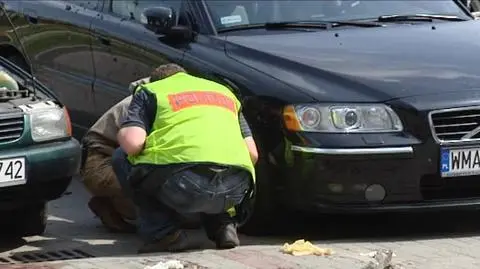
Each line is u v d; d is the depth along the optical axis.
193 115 6.02
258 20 7.58
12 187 6.22
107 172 6.87
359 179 6.23
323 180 6.23
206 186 5.93
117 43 8.02
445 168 6.32
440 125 6.33
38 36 9.23
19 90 6.67
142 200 6.19
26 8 9.41
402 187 6.28
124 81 7.98
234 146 6.02
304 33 7.43
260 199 6.56
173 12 7.50
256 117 6.53
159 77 6.25
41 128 6.37
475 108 6.35
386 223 7.12
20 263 6.12
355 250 6.21
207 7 7.52
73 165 6.58
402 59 6.84
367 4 8.01
